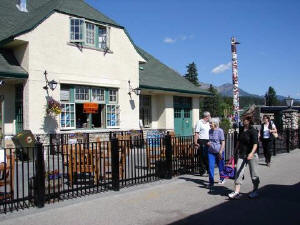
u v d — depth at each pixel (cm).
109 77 1659
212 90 5550
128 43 1767
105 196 755
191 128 2391
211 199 735
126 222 579
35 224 568
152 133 1980
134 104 1789
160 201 717
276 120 2508
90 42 1595
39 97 1376
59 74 1447
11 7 1695
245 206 678
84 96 1564
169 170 959
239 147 754
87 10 1614
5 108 1420
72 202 705
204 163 1013
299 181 931
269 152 1211
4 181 645
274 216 607
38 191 666
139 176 917
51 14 1426
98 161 879
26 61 1359
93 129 1588
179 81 2341
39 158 668
